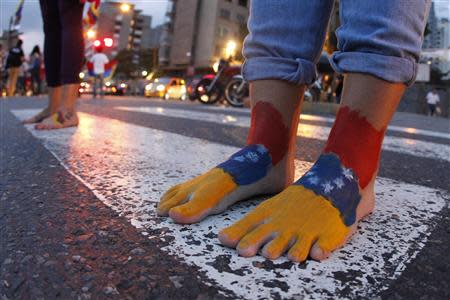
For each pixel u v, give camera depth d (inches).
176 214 39.7
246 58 49.3
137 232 38.2
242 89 341.4
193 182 44.9
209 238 37.3
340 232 36.3
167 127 124.3
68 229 38.5
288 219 36.2
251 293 28.3
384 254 35.3
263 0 46.3
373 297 28.3
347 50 41.0
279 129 48.3
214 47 2009.1
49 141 89.5
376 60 38.6
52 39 117.6
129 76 2507.4
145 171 62.9
